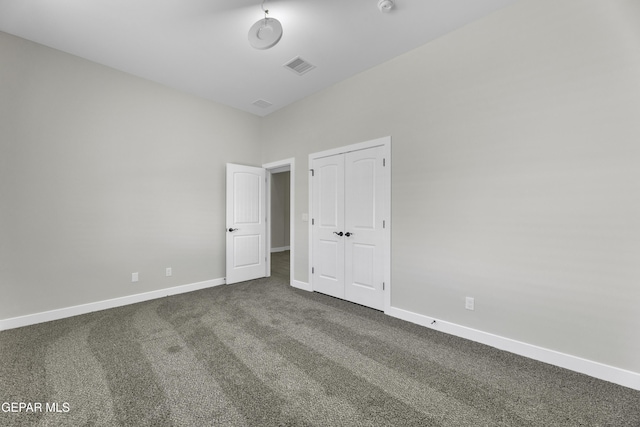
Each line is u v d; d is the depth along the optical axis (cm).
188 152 377
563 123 194
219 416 146
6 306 251
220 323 269
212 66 310
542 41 202
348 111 335
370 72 312
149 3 215
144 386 170
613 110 177
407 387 172
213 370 188
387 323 272
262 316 288
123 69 316
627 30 173
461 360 204
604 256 180
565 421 143
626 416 147
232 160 426
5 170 250
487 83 228
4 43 251
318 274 374
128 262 324
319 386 172
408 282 279
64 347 218
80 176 291
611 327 178
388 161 294
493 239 225
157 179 348
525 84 209
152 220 344
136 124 330
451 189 248
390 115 294
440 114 255
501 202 221
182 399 159
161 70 318
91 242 298
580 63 188
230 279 416
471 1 212
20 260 257
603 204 180
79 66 290
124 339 233
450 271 249
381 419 144
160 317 283
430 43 263
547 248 201
